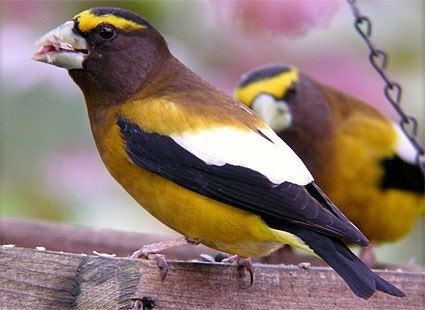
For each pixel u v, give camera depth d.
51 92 13.44
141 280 8.26
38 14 13.60
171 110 9.27
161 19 14.09
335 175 13.84
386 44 15.14
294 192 8.81
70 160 13.85
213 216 8.85
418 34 15.18
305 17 13.07
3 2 13.52
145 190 9.12
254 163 8.95
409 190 14.23
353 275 8.44
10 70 13.34
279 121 13.70
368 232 14.30
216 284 8.83
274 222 8.81
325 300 9.35
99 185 14.09
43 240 12.45
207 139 9.08
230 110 9.35
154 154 9.08
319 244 8.66
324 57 14.73
